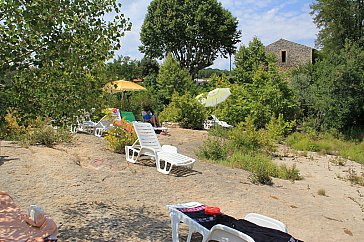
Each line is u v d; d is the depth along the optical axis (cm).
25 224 435
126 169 931
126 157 1034
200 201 747
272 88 2286
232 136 1561
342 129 2566
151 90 3772
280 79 2348
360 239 629
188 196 772
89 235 528
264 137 1625
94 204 668
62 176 788
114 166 945
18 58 382
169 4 4938
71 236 518
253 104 2242
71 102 453
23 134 1099
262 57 4119
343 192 1012
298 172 1188
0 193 490
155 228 579
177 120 2206
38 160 881
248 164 1176
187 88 3844
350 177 1212
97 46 451
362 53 2623
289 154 1719
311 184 1081
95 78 474
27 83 419
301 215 731
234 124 2262
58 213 604
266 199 814
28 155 921
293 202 827
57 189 714
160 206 697
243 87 2403
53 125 467
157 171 948
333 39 3709
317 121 2559
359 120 2628
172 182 860
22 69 389
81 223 572
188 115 2183
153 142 1045
